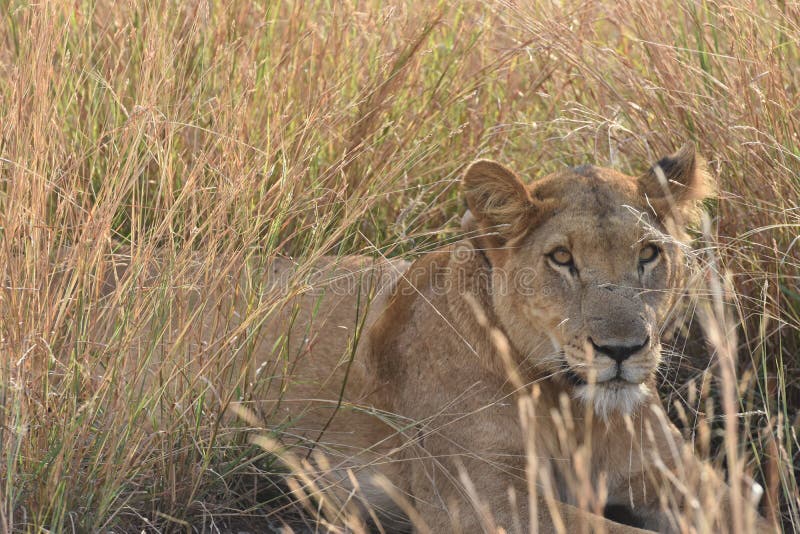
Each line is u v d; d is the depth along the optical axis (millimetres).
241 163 7172
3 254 6203
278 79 9117
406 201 9070
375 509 7031
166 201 6961
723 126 8305
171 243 6621
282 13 10281
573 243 6281
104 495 5984
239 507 6828
